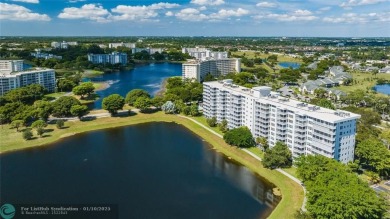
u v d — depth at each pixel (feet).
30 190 574.56
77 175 639.35
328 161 539.70
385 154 587.68
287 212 491.31
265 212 504.84
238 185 597.52
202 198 550.36
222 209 513.45
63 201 537.65
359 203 415.23
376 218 432.25
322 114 635.25
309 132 637.71
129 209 514.27
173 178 627.46
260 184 601.21
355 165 597.93
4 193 563.07
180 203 532.73
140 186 593.83
